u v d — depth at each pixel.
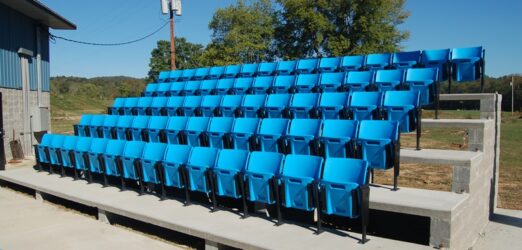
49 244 6.30
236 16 34.28
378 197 5.93
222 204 7.38
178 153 7.81
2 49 13.43
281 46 34.19
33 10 13.95
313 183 5.81
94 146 9.44
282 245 5.30
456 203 5.61
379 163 6.43
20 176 10.19
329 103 8.65
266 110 9.32
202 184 7.09
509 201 9.33
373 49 31.11
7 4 13.35
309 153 7.16
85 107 56.91
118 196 8.05
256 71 13.01
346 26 32.44
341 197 5.54
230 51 32.31
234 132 8.20
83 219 7.64
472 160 6.36
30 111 14.96
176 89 13.47
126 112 12.59
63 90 82.06
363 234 5.37
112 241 6.45
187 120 9.48
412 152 7.12
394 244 5.34
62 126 32.41
